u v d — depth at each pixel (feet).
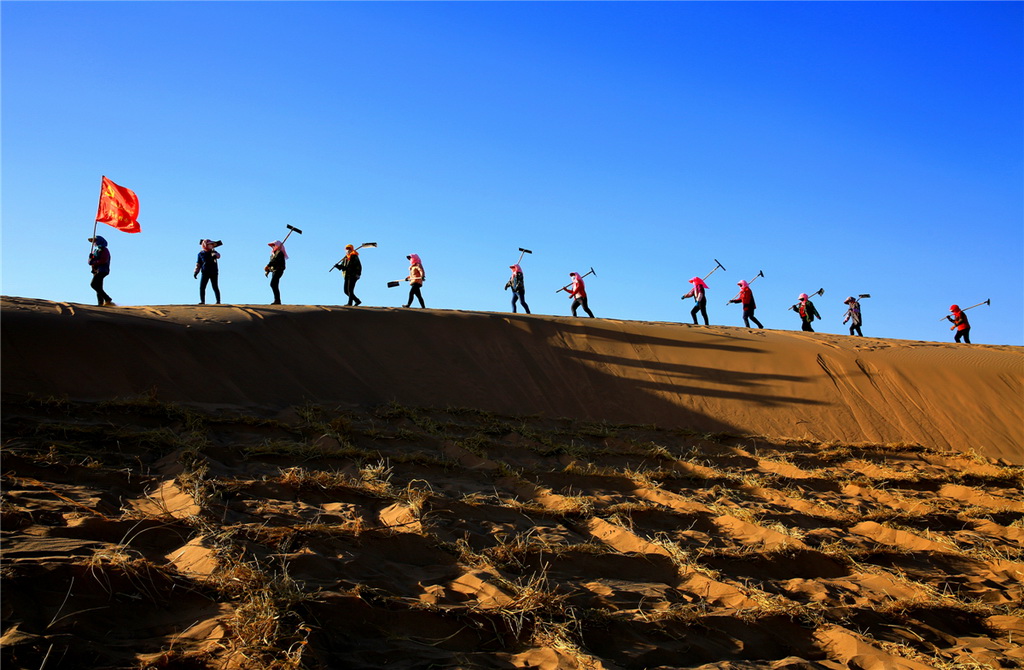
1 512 17.03
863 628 19.27
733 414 44.93
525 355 45.70
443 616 15.88
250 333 37.88
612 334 50.67
